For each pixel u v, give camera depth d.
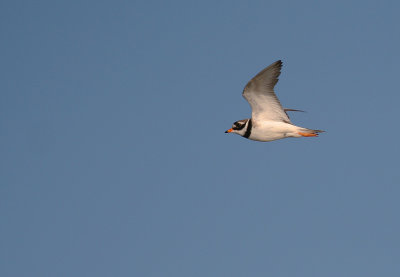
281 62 17.75
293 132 19.11
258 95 18.67
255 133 19.47
